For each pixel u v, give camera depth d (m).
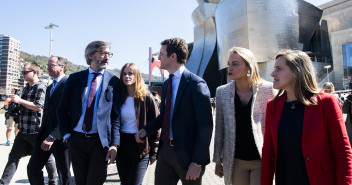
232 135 2.35
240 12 47.06
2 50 90.38
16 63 94.94
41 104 3.54
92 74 2.85
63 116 2.72
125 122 3.26
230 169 2.35
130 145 3.21
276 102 1.90
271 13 45.50
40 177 3.33
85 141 2.58
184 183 2.26
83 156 2.65
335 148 1.57
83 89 2.75
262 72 45.25
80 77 2.83
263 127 2.33
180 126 2.27
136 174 3.08
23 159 5.95
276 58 1.89
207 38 63.53
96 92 2.77
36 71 3.88
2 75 89.69
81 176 2.66
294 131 1.69
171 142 2.35
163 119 2.60
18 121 3.67
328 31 54.56
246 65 2.34
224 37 50.47
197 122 2.19
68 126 2.71
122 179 3.25
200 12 63.69
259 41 45.25
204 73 61.31
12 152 3.61
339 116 1.59
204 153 2.11
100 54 2.76
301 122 1.68
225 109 2.45
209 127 2.17
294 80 1.78
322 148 1.59
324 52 52.75
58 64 3.56
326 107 1.62
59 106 2.76
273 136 1.82
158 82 72.12
